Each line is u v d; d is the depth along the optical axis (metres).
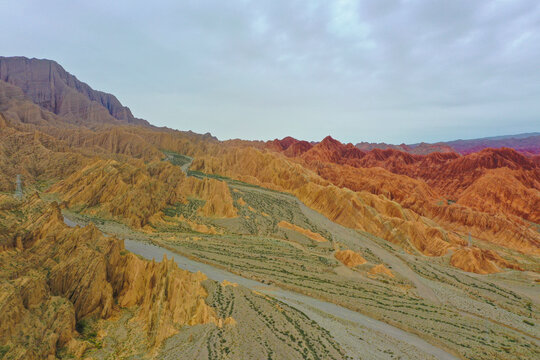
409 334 56.94
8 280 40.19
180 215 107.56
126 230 85.88
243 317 48.56
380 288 76.19
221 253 82.81
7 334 35.31
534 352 52.84
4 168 113.25
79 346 40.09
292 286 69.06
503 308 73.19
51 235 53.53
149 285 51.75
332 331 51.00
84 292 46.12
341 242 107.50
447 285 84.06
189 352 39.16
